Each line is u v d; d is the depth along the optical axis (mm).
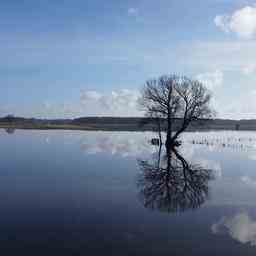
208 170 32281
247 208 18406
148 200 19797
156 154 45875
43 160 37344
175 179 27141
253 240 13523
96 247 12531
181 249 12539
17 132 97750
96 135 90125
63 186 23391
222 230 14664
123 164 35281
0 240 13094
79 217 16219
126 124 176750
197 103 55375
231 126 178125
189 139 78312
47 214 16625
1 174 27938
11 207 17859
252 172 31312
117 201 19469
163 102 56719
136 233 14117
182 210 17812
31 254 11781
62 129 126250
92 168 32000
